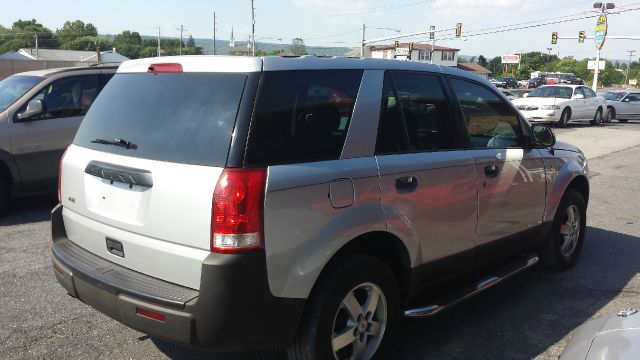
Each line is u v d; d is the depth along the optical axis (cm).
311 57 323
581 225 554
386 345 339
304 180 289
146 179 296
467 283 413
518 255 481
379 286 328
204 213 273
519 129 464
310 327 295
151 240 296
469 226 396
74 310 434
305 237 288
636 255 595
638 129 2106
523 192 452
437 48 8975
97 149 338
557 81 6212
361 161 322
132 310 287
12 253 569
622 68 15362
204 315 270
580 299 471
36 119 726
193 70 310
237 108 284
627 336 246
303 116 303
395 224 333
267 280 277
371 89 341
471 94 420
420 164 354
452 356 372
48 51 10469
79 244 350
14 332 396
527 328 415
